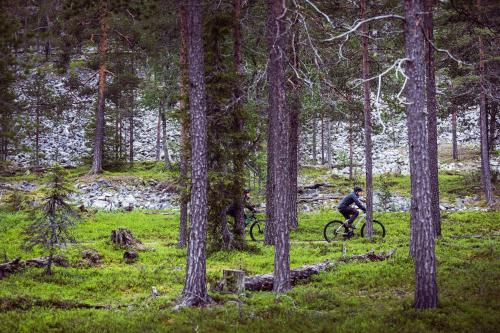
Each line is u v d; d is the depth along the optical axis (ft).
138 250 59.57
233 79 57.41
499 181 116.26
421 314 28.30
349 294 36.86
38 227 44.80
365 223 66.54
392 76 66.64
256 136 66.49
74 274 45.34
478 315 27.84
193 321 29.19
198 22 35.63
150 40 91.20
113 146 144.77
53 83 195.42
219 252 56.08
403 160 156.66
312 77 56.34
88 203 105.60
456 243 56.70
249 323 28.91
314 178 137.90
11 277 42.52
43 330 27.27
